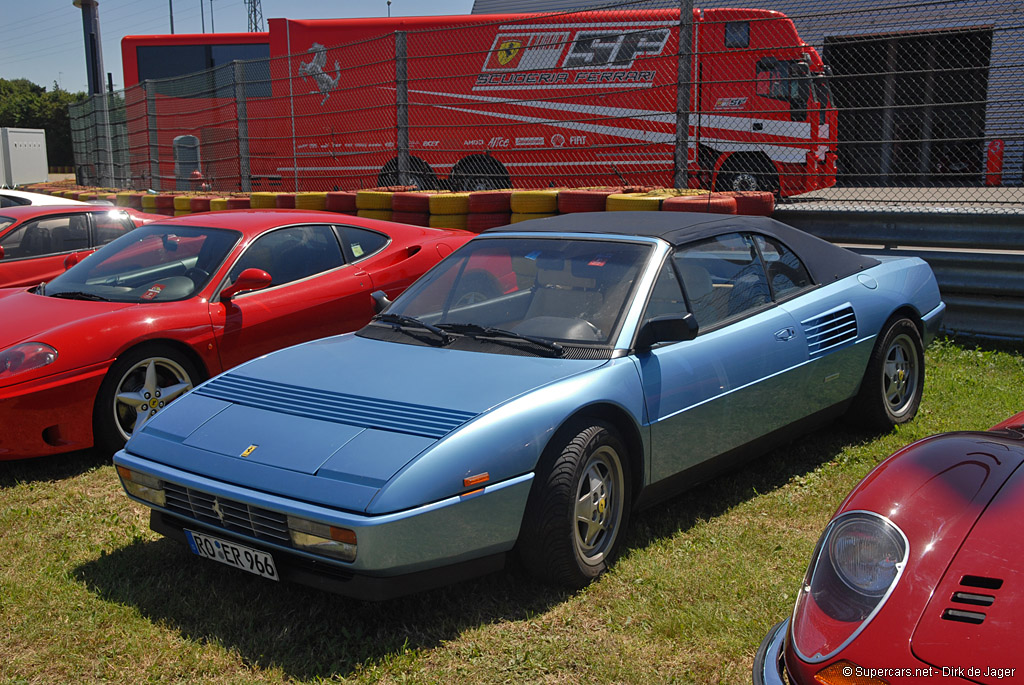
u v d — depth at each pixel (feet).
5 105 235.61
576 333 11.44
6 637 9.66
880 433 15.67
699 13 39.06
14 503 13.92
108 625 9.92
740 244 13.67
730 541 11.61
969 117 32.96
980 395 17.61
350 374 11.22
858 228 23.59
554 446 10.12
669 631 9.40
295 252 18.86
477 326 11.99
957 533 6.24
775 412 13.20
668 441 11.49
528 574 10.55
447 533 9.12
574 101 41.73
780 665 6.65
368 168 44.98
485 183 43.80
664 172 40.01
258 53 59.72
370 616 10.01
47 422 14.79
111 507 13.67
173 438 10.58
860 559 6.40
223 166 49.29
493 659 9.04
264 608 10.19
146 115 51.67
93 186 64.90
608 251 12.57
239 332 17.12
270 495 9.25
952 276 22.29
